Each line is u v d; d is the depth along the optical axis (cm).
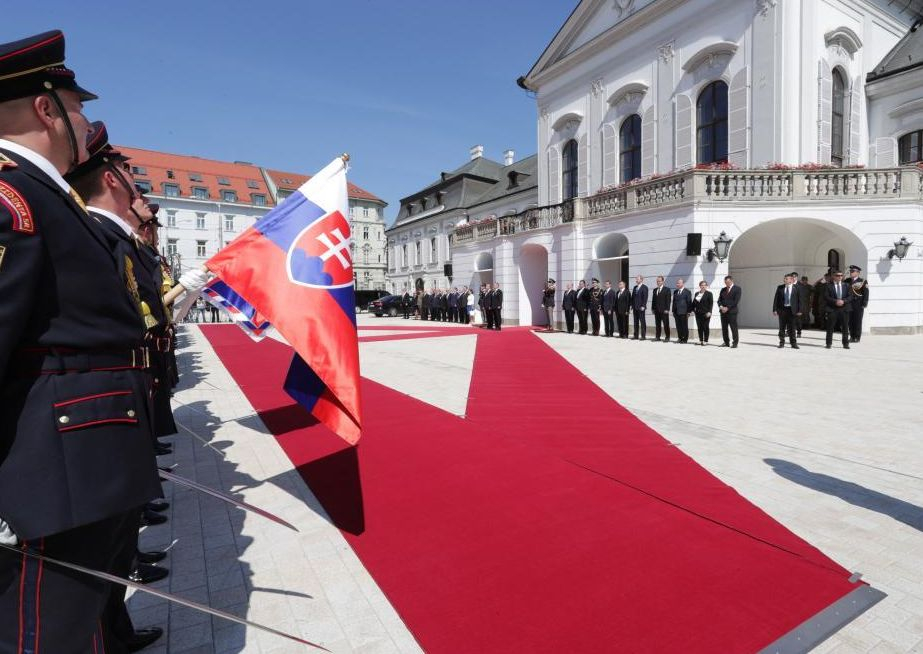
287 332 310
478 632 234
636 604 252
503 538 321
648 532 324
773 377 858
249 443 534
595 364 1033
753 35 1675
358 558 304
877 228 1466
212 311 2941
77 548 138
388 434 547
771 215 1475
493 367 1010
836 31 1680
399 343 1515
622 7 2088
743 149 1717
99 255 150
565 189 2453
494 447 496
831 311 1224
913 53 1792
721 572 279
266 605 262
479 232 2436
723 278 1470
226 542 328
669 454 472
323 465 461
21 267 125
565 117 2359
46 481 130
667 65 1936
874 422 573
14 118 147
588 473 425
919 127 1739
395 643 230
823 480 407
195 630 245
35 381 134
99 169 285
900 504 364
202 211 5438
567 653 219
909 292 1466
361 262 6391
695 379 851
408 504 376
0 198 125
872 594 259
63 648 135
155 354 388
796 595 258
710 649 219
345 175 357
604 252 1828
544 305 1925
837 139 1778
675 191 1527
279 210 340
